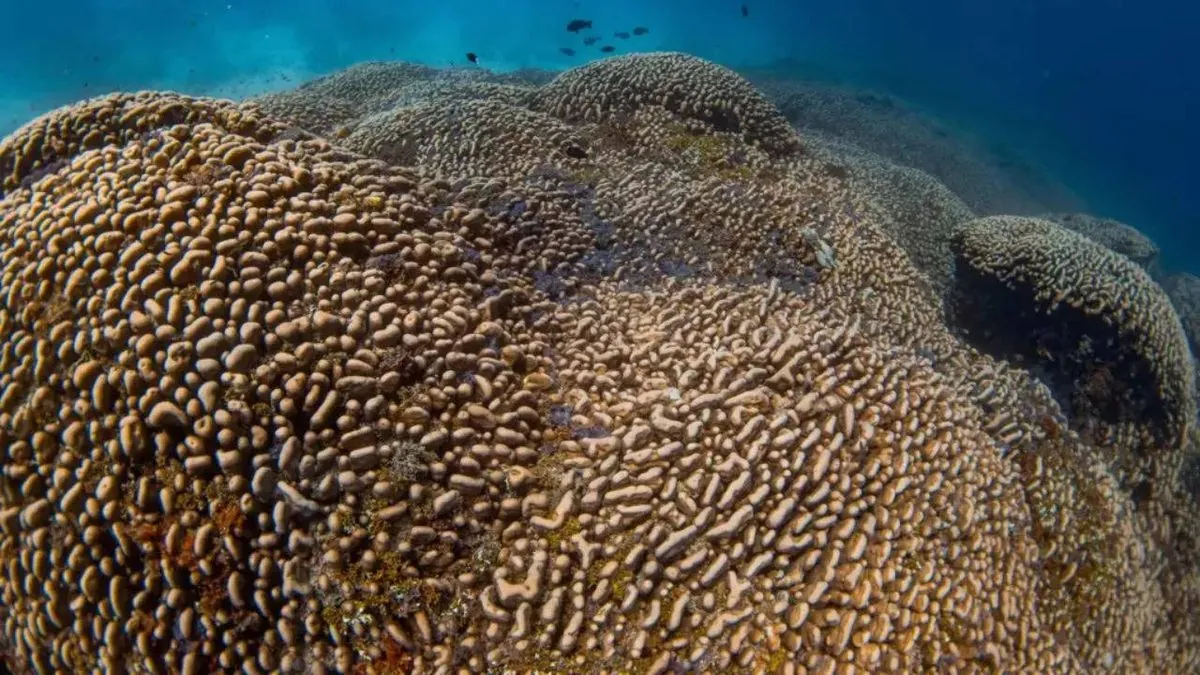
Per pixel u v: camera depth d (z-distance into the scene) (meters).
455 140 2.46
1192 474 3.01
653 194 2.28
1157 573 2.28
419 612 0.95
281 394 0.96
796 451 1.18
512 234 1.89
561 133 2.56
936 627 1.15
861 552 1.12
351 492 0.96
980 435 1.55
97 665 0.94
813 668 1.03
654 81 3.00
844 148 5.50
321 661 0.92
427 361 1.10
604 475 1.10
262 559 0.92
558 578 1.00
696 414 1.20
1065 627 1.53
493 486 1.06
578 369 1.37
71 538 0.94
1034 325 3.18
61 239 1.07
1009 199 8.34
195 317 0.99
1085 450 2.04
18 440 0.98
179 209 1.10
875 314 2.21
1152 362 2.85
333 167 1.34
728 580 1.05
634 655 0.97
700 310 1.65
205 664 0.92
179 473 0.94
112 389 0.96
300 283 1.08
